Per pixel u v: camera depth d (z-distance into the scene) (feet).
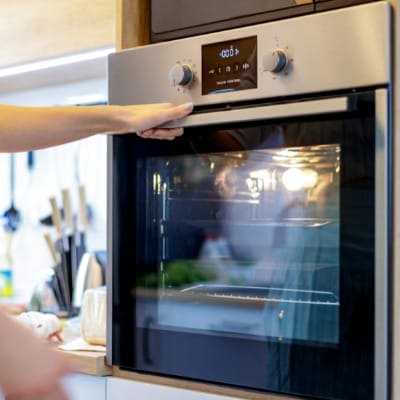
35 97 6.68
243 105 3.48
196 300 3.68
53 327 4.73
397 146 2.99
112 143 4.00
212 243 3.65
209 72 3.57
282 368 3.31
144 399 3.78
